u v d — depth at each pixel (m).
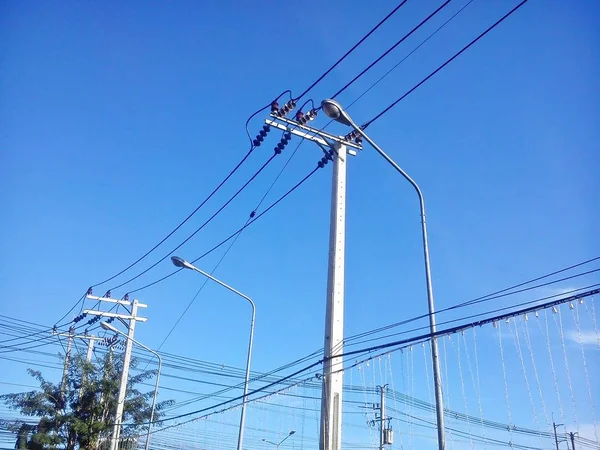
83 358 34.06
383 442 25.56
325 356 12.35
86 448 31.92
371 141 12.48
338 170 14.14
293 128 14.35
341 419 11.93
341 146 14.43
